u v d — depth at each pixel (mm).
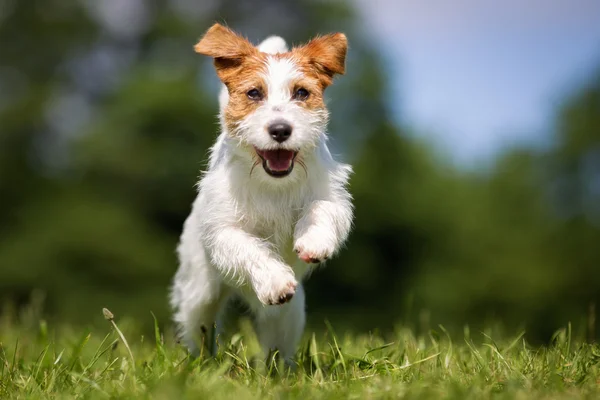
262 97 4473
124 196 24328
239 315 5352
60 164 25734
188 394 3316
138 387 3623
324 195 4500
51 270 21844
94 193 24016
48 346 4316
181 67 25891
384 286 25266
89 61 27844
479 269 27047
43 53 27078
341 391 3520
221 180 4480
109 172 24016
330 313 23656
